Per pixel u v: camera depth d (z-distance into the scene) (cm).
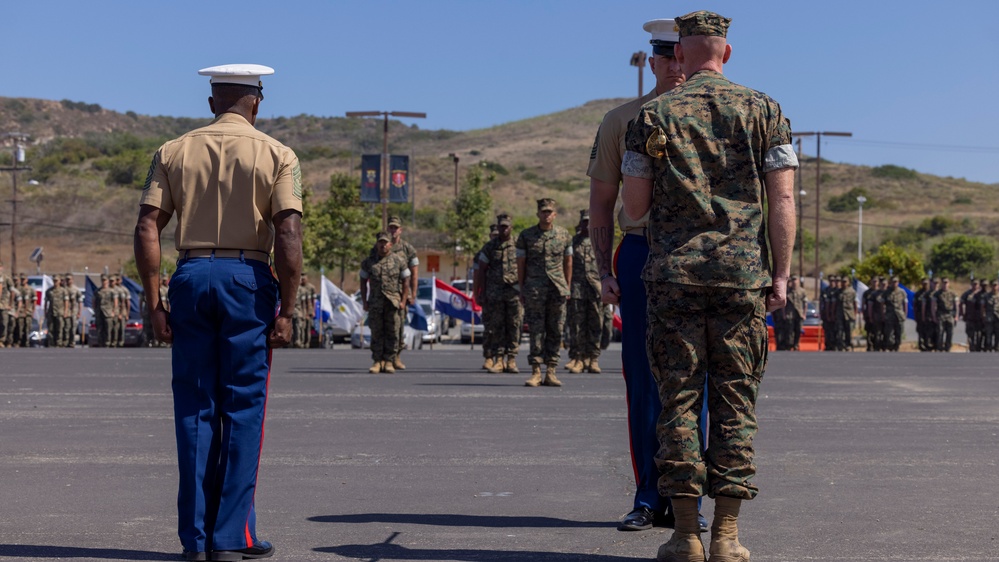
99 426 1002
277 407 1182
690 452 491
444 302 2917
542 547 541
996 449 881
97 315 3297
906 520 602
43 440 907
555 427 1012
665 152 493
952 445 905
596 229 596
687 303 489
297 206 522
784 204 495
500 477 743
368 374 1752
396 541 552
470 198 6009
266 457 824
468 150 19350
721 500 494
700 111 496
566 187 14875
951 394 1414
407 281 1795
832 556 520
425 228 9262
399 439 926
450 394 1357
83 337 3372
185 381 514
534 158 18075
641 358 587
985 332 3712
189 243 517
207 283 510
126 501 652
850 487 705
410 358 2334
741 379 494
